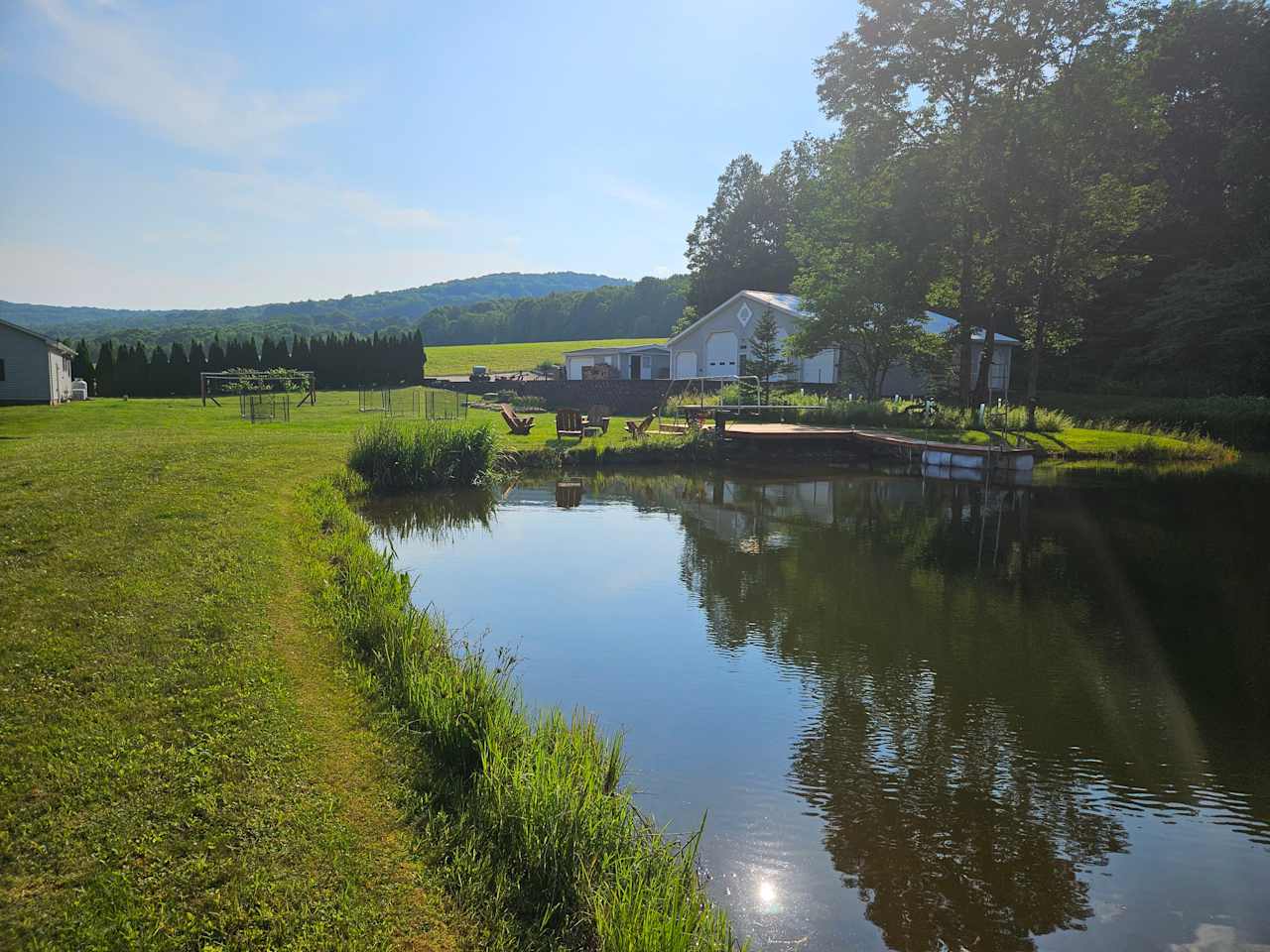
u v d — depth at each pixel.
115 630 5.99
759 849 4.57
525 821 3.93
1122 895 4.29
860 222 28.97
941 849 4.65
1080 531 14.27
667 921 3.18
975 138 26.20
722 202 62.34
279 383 40.06
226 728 4.71
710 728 6.19
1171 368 39.44
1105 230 26.52
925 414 27.31
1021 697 6.90
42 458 13.41
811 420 28.52
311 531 10.62
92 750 4.32
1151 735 6.21
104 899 3.21
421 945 3.20
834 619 9.05
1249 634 8.64
